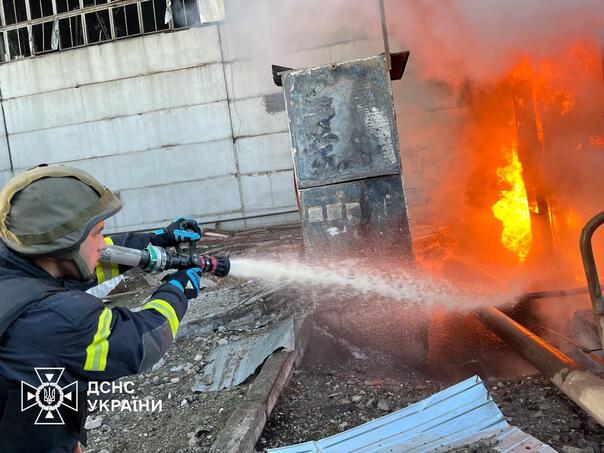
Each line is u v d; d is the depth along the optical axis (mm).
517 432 2301
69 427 1411
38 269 1321
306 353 3773
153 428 2936
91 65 12125
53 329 1240
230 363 3578
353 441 2461
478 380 2645
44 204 1264
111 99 12133
